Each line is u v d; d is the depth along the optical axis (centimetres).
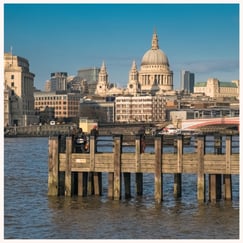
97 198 6744
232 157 6069
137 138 6350
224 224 5538
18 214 6034
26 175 9600
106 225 5519
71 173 6612
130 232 5266
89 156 6488
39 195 7225
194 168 6209
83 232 5284
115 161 6397
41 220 5750
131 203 6506
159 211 6109
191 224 5544
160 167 6272
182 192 7494
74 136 6731
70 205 6372
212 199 6538
